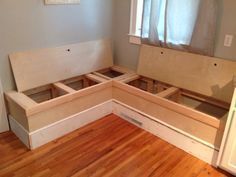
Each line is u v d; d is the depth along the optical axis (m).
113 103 2.95
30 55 2.53
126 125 2.75
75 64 2.95
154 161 2.18
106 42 3.29
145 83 3.17
